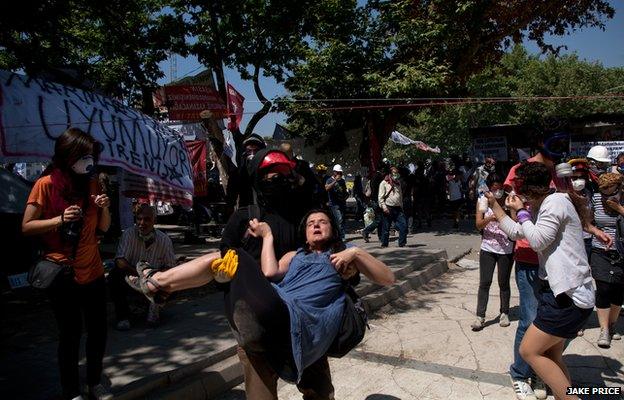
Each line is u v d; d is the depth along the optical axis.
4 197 6.38
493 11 13.55
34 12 7.03
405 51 13.83
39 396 3.68
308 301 2.50
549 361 3.26
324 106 13.91
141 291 2.53
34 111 5.81
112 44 11.62
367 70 13.53
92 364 3.52
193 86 11.97
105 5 9.20
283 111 13.88
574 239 3.22
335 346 2.59
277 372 2.50
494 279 7.93
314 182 3.13
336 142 15.56
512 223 3.50
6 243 6.23
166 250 5.26
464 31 13.53
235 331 2.45
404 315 6.21
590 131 15.50
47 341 4.96
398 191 10.47
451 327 5.69
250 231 2.81
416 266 8.30
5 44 7.34
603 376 4.24
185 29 12.65
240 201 3.59
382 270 2.66
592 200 4.70
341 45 13.27
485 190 3.72
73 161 3.25
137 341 4.81
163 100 12.78
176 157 7.78
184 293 6.72
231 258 2.42
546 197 3.38
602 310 4.81
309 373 2.80
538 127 4.37
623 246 4.67
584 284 3.18
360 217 16.38
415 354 4.93
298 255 2.71
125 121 6.93
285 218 2.91
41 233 3.19
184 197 8.38
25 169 13.08
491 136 17.52
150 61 12.53
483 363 4.64
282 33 12.97
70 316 3.32
